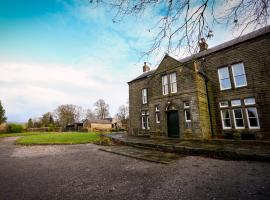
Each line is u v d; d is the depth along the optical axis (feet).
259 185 17.56
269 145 35.53
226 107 52.49
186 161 29.55
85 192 17.74
